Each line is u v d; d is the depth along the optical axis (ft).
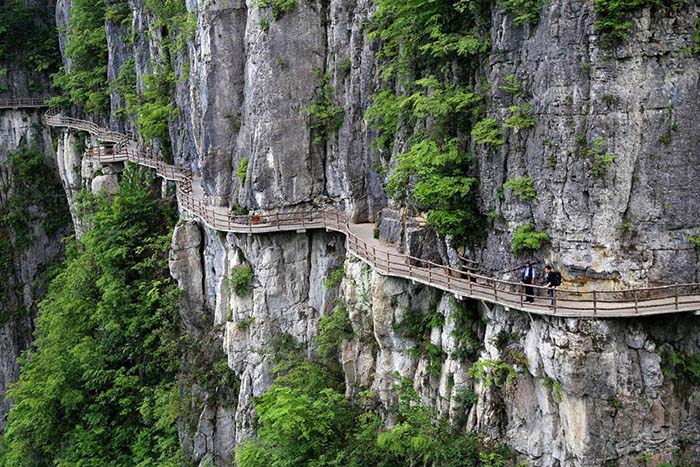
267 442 120.67
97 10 247.29
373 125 122.42
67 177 253.03
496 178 97.35
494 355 96.22
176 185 187.01
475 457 96.48
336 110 140.05
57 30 271.28
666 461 88.74
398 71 115.44
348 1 136.77
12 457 178.09
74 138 253.44
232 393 148.25
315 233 141.79
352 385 123.24
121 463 164.66
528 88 92.32
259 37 143.23
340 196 141.69
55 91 278.46
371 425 113.60
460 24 102.58
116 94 233.35
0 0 269.85
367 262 114.52
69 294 191.62
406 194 116.06
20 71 273.13
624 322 87.20
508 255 96.94
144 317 173.58
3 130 268.00
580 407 86.94
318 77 142.61
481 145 98.84
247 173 148.66
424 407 105.60
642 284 88.94
